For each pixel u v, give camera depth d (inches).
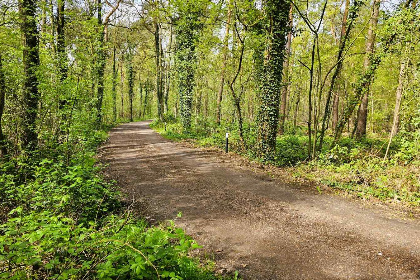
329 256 174.4
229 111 723.4
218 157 490.6
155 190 305.3
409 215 241.6
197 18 588.1
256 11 433.1
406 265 164.6
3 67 312.2
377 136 824.3
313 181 343.3
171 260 121.7
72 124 316.5
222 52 492.7
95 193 218.4
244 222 224.2
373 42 527.8
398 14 375.2
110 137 785.6
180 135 762.2
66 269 110.1
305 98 1213.1
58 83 319.9
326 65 688.4
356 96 473.1
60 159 261.9
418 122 361.4
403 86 394.3
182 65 784.9
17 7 316.8
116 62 1641.2
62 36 413.4
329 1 697.6
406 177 305.0
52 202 184.5
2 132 341.7
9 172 280.2
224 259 169.9
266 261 168.1
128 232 120.7
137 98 2292.1
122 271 106.8
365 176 334.6
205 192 299.9
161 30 1268.5
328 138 710.5
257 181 344.2
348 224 222.4
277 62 433.4
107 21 910.4
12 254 102.2
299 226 217.8
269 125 443.5
